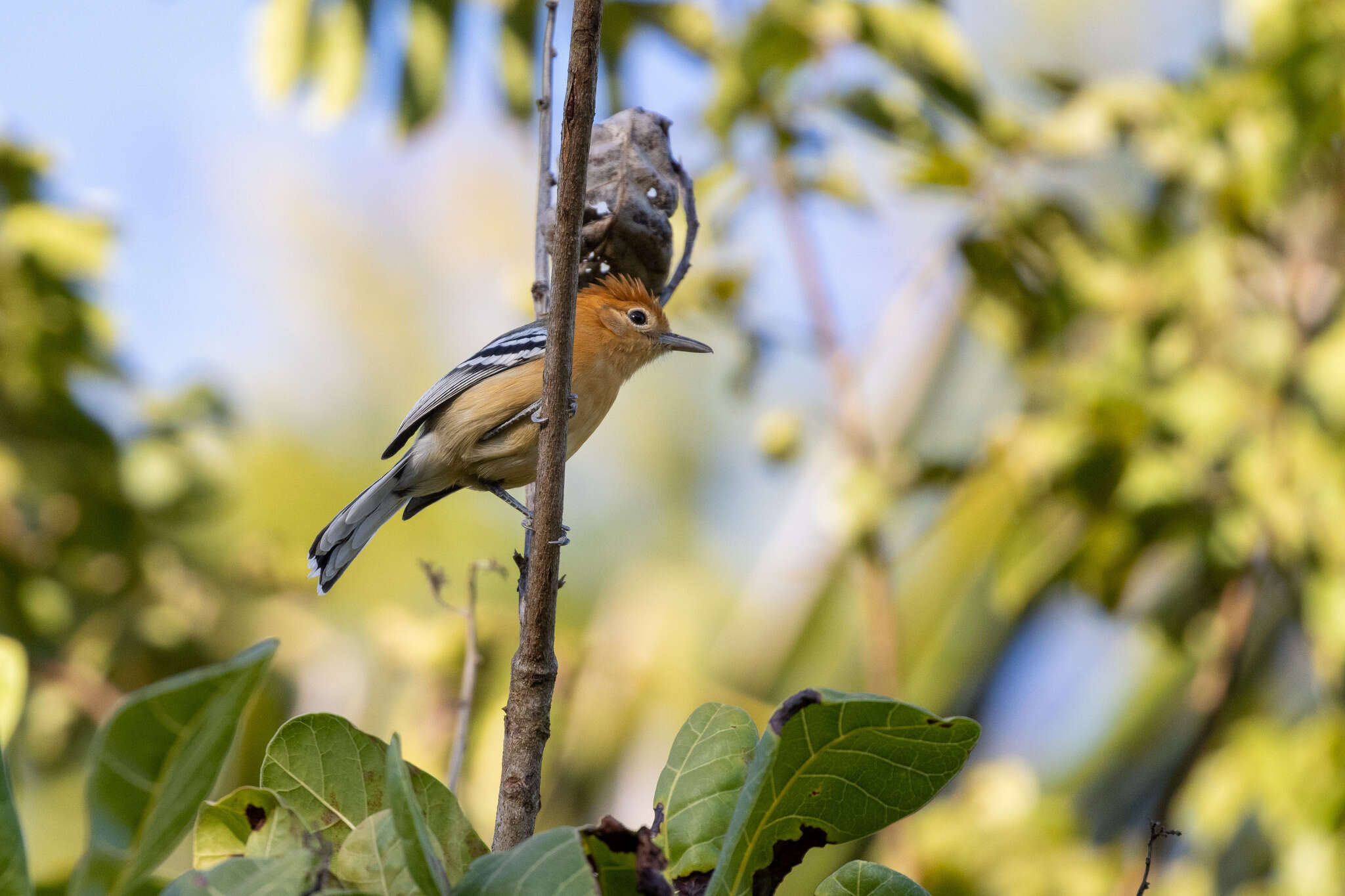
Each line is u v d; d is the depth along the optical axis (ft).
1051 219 39.19
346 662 40.32
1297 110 35.53
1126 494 36.35
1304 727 37.09
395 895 12.93
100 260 44.70
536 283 22.84
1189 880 39.81
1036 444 37.32
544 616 16.80
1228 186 36.94
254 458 54.29
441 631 34.40
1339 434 36.35
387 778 11.96
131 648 42.88
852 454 39.29
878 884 14.06
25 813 41.06
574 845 12.34
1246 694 43.73
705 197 39.75
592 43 15.84
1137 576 37.47
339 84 38.60
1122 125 38.09
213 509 45.42
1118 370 38.17
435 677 34.22
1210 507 36.52
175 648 42.93
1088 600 38.70
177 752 10.60
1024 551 38.17
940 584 45.73
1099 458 36.47
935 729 12.80
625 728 38.55
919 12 36.81
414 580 49.90
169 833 11.00
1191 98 37.65
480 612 34.94
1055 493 37.11
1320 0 35.63
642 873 12.75
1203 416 36.11
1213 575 37.76
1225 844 43.68
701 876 13.56
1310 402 36.94
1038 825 40.29
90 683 41.14
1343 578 35.06
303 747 14.62
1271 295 38.78
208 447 46.24
